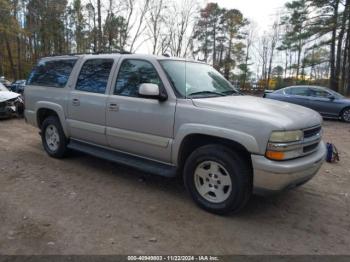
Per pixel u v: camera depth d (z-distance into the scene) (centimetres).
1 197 418
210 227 358
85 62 537
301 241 338
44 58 632
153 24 2300
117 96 470
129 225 355
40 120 629
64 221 359
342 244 336
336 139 934
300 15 2616
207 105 385
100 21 2148
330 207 427
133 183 484
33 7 3722
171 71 434
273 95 1464
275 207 419
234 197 364
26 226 345
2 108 1012
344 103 1299
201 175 395
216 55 5175
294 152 352
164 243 322
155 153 435
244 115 355
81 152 589
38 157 607
